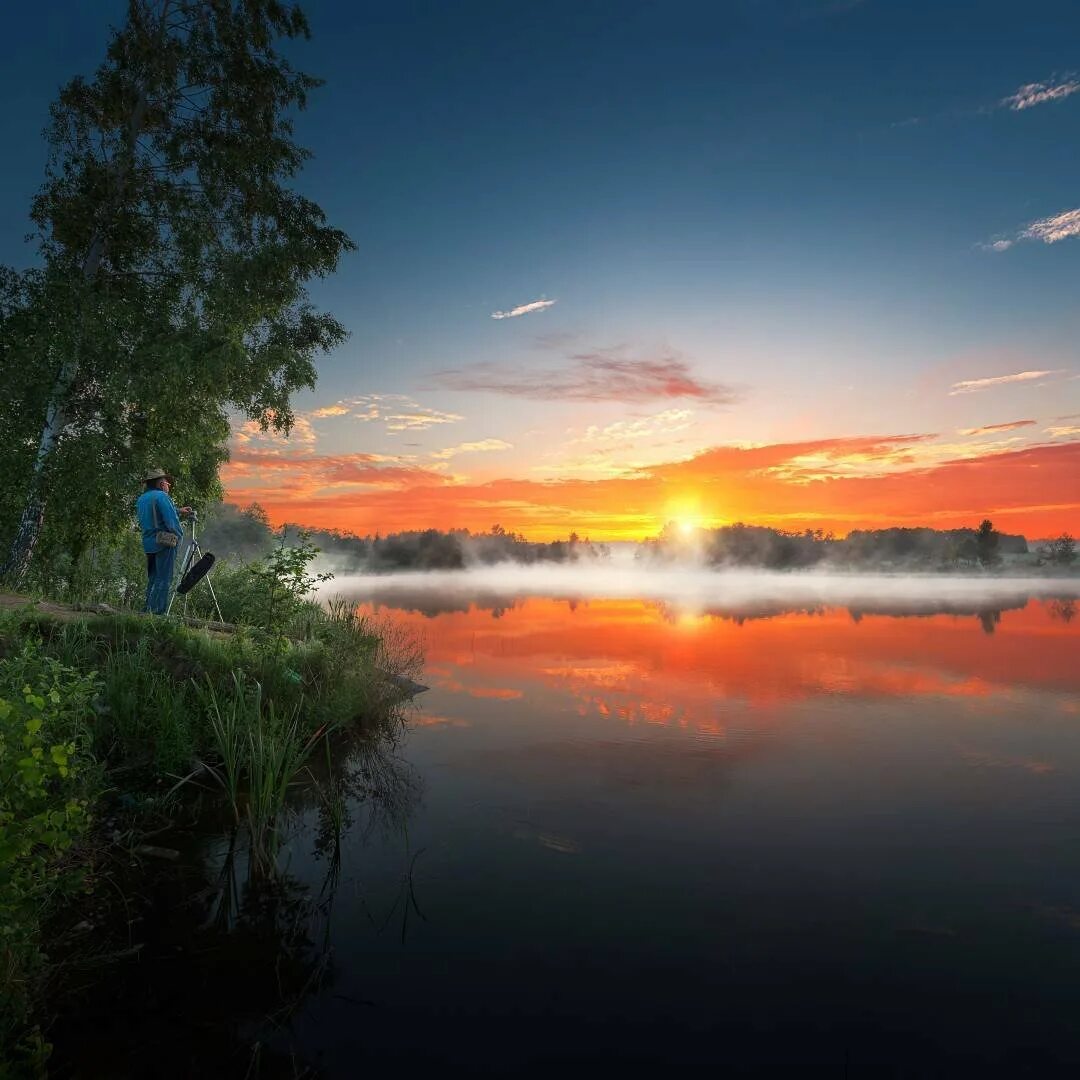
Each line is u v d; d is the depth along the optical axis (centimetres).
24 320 1493
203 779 614
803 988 331
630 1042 294
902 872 454
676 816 554
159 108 1648
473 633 1917
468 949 365
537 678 1186
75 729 538
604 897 421
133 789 573
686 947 367
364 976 342
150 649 764
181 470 1609
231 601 1264
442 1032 301
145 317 1555
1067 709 945
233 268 1597
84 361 1531
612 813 561
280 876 448
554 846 495
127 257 1619
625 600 3781
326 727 767
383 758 712
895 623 2328
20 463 1492
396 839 508
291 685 803
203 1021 307
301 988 331
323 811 565
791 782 638
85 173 1546
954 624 2292
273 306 1678
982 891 428
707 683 1141
